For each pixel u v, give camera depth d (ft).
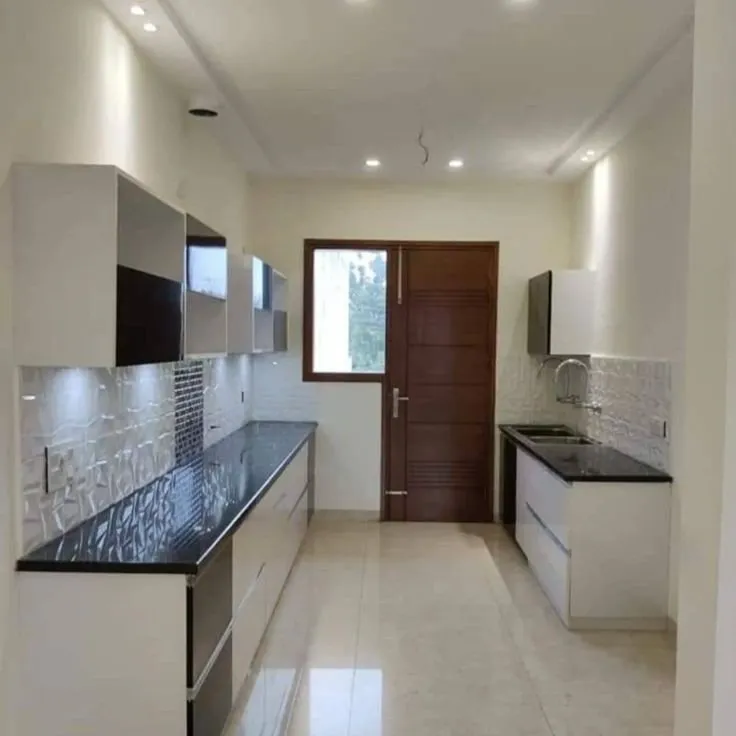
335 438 20.45
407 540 18.69
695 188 5.73
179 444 13.30
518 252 20.21
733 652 4.70
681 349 12.13
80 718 7.36
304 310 20.31
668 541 12.67
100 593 7.32
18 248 7.32
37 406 7.75
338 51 10.95
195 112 13.12
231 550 9.09
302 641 12.21
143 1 9.11
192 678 7.33
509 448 19.10
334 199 20.22
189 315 12.17
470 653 11.84
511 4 9.37
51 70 7.96
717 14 5.36
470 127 14.78
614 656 11.76
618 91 12.50
